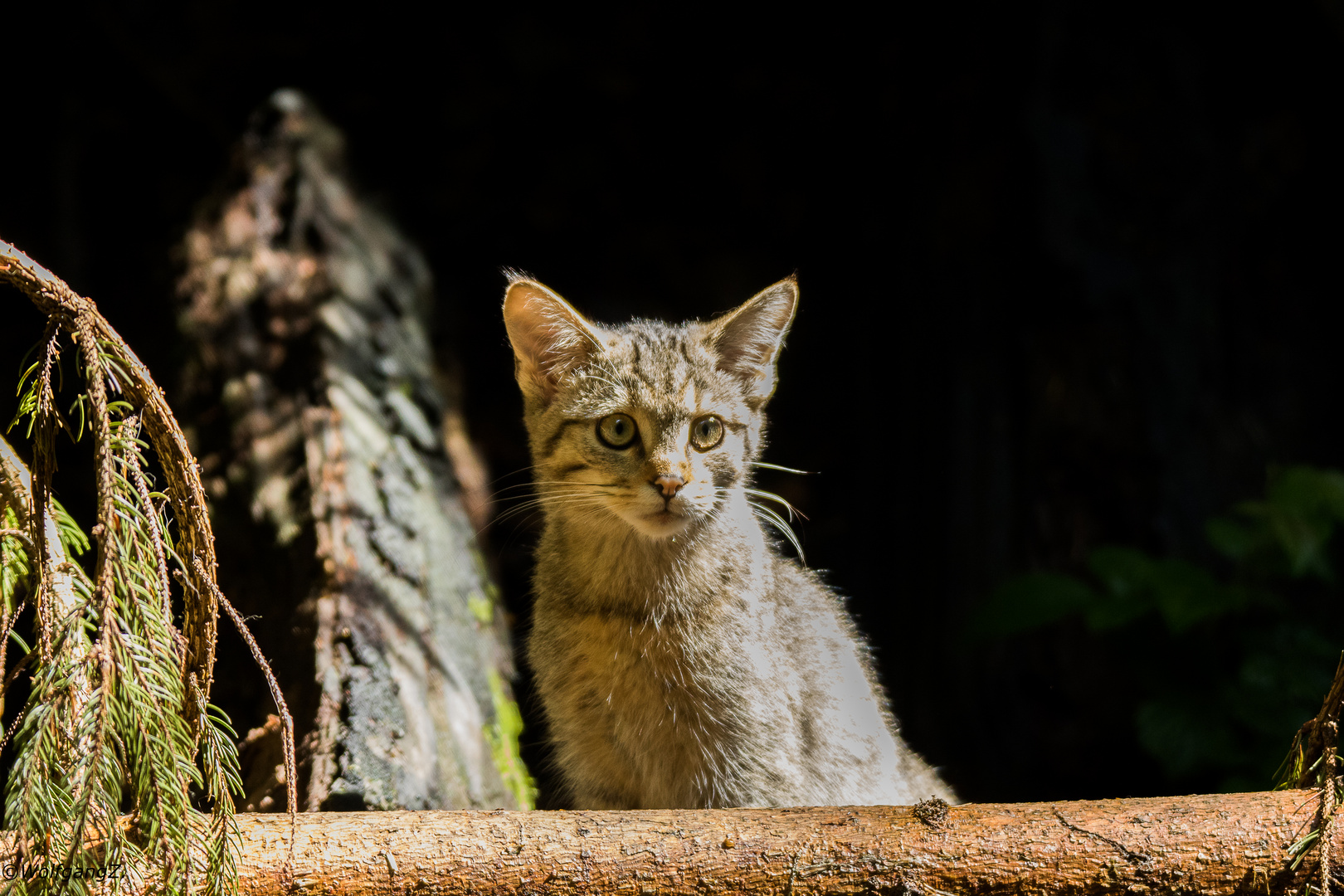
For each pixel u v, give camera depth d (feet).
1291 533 18.67
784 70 29.17
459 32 29.89
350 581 13.71
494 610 16.99
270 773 11.20
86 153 27.71
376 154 29.07
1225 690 18.66
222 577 14.93
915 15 26.40
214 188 22.80
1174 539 22.58
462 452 20.25
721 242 28.86
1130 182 23.75
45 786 6.89
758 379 12.91
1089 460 23.09
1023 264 23.67
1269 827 7.58
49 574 7.38
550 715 12.15
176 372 18.43
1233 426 24.02
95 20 26.81
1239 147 25.18
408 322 21.17
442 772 11.98
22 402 7.45
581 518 11.75
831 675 12.48
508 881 7.62
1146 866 7.47
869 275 27.04
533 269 28.27
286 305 19.38
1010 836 7.62
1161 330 23.40
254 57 29.66
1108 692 22.16
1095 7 24.18
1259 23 25.05
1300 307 25.32
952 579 23.48
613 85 29.84
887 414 25.91
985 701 22.47
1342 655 8.18
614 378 11.73
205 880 7.43
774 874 7.61
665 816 7.97
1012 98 23.95
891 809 7.97
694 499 11.23
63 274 25.68
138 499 7.58
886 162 26.86
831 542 25.55
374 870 7.59
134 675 6.90
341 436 16.38
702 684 11.12
